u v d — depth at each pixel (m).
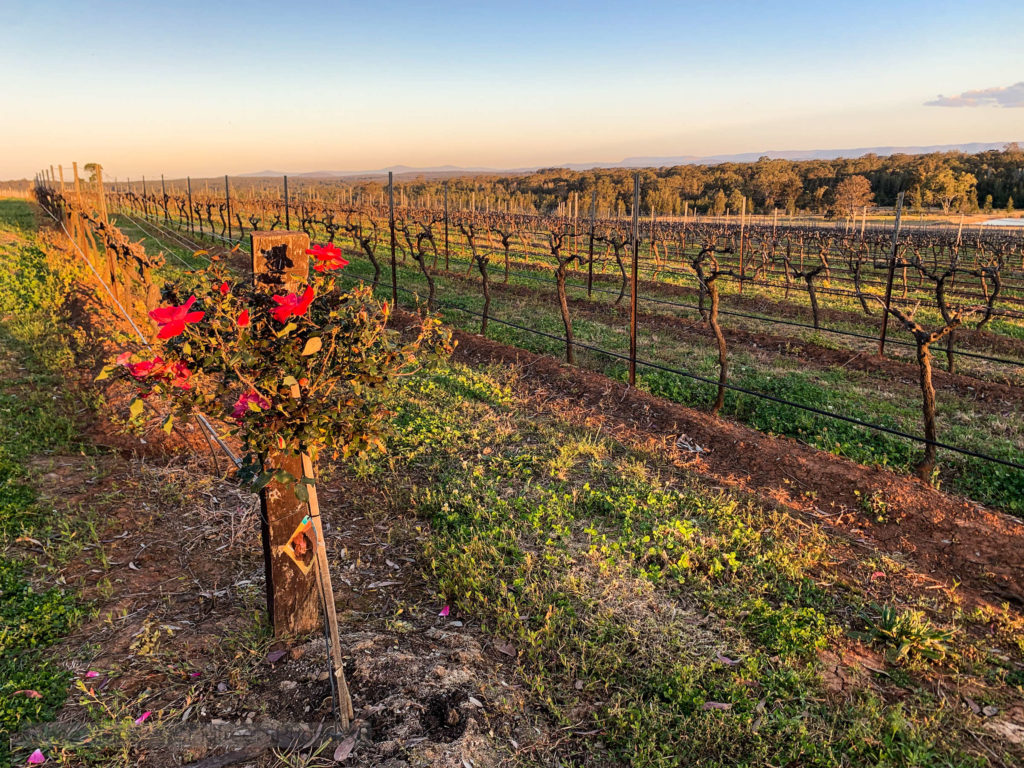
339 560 4.65
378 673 3.32
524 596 4.18
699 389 9.31
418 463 6.30
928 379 6.27
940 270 23.72
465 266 24.34
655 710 3.27
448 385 8.80
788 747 3.14
